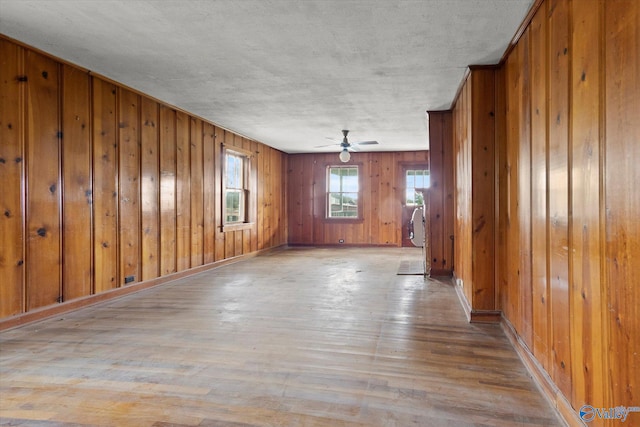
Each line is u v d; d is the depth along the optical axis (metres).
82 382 2.14
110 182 4.03
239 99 4.66
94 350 2.61
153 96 4.54
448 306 3.75
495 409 1.85
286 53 3.23
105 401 1.93
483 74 3.31
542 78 2.12
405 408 1.87
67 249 3.53
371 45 3.04
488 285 3.23
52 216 3.38
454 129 4.96
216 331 3.01
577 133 1.62
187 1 2.38
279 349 2.63
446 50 3.07
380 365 2.37
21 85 3.10
